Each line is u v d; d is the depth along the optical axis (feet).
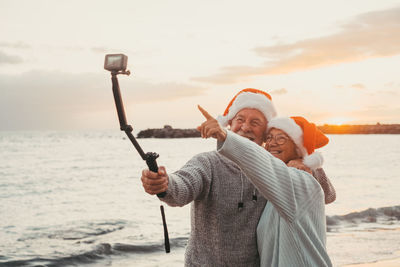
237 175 7.59
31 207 45.34
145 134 388.37
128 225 32.73
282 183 6.73
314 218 7.27
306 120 8.87
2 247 25.45
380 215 32.19
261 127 8.74
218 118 9.04
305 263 7.01
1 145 241.76
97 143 273.33
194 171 7.30
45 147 216.74
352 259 18.98
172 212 38.29
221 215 7.50
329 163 105.60
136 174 84.53
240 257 7.55
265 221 7.47
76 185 66.23
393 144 230.27
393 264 18.04
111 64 4.87
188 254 7.89
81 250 23.63
